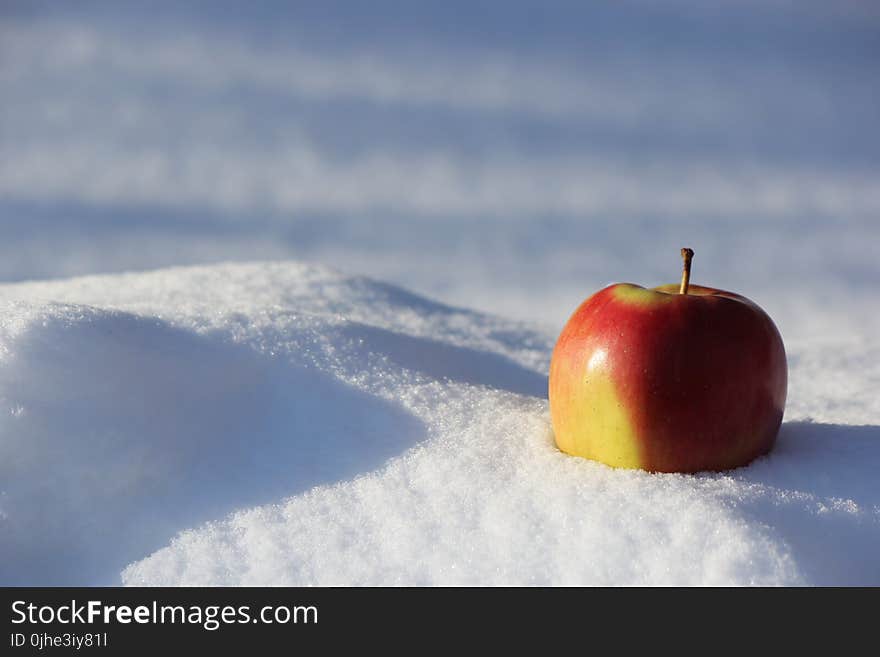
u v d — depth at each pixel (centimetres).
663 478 94
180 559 92
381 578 91
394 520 93
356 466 96
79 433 94
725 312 94
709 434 94
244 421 97
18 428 93
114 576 92
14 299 99
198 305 104
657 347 94
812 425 100
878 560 92
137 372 96
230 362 98
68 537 93
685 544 91
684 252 96
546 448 97
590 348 95
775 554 90
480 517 93
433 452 96
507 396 102
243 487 95
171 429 95
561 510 92
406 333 109
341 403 98
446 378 103
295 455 96
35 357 94
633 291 95
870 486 95
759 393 94
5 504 92
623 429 94
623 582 90
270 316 102
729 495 93
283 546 92
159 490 94
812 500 93
